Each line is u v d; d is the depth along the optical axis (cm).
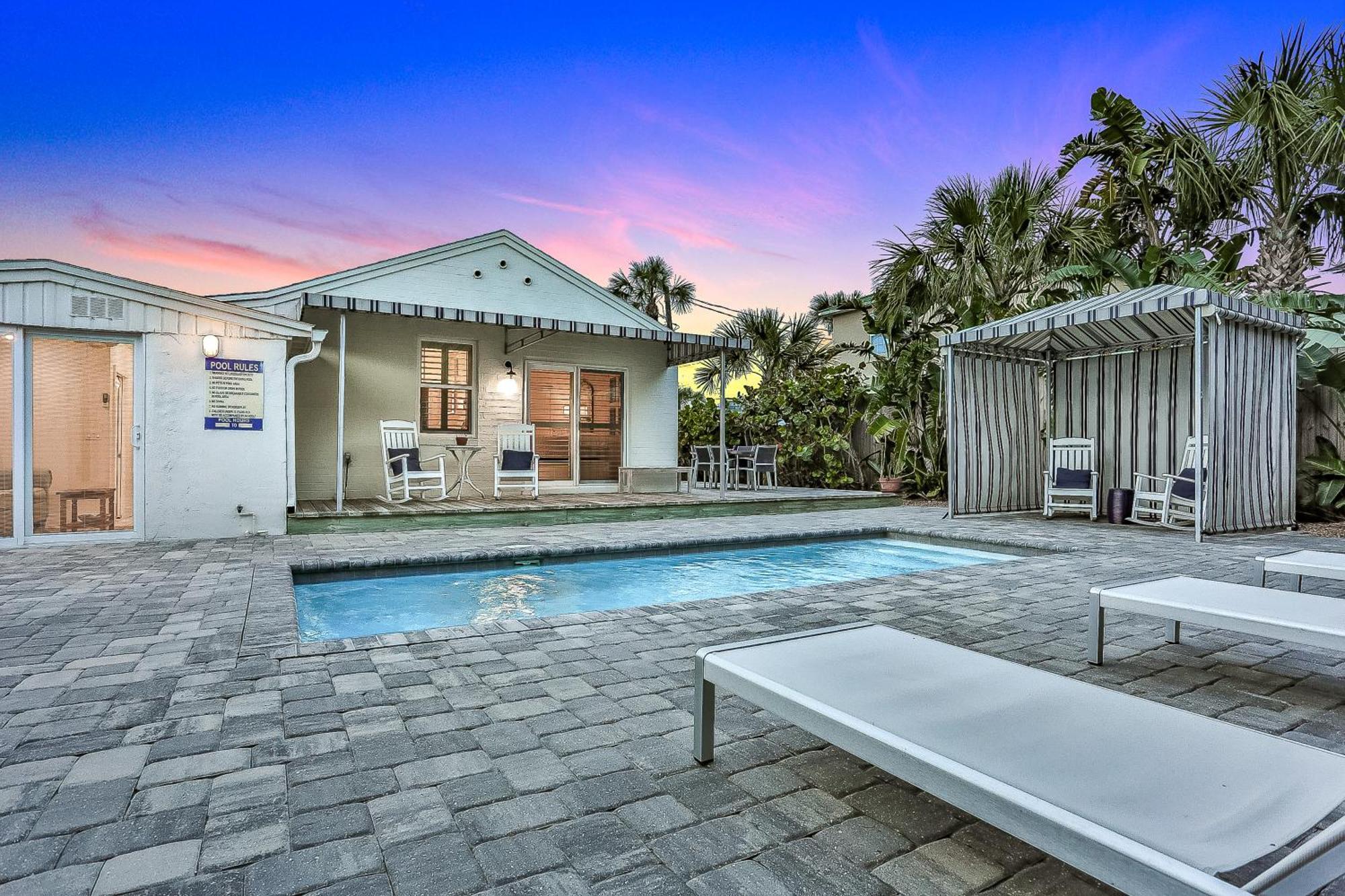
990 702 169
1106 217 1131
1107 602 313
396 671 298
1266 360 820
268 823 176
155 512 677
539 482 1082
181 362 684
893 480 1198
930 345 1188
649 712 254
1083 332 932
